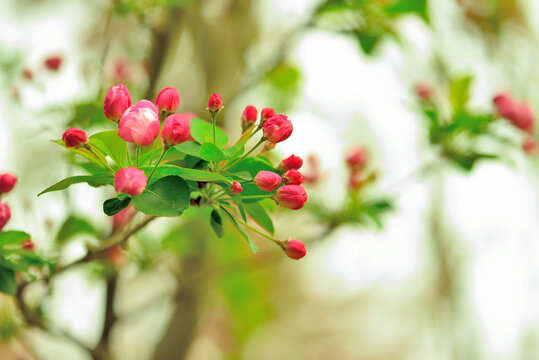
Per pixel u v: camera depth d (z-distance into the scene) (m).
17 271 0.90
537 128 1.10
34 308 0.96
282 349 3.30
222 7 1.31
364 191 1.08
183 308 1.22
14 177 0.88
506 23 1.75
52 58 0.97
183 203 0.81
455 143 1.03
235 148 0.84
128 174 0.80
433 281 2.73
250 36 1.35
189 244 1.12
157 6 1.01
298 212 1.10
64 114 0.96
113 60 1.07
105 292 0.98
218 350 2.20
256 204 0.85
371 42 1.08
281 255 1.19
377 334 3.33
